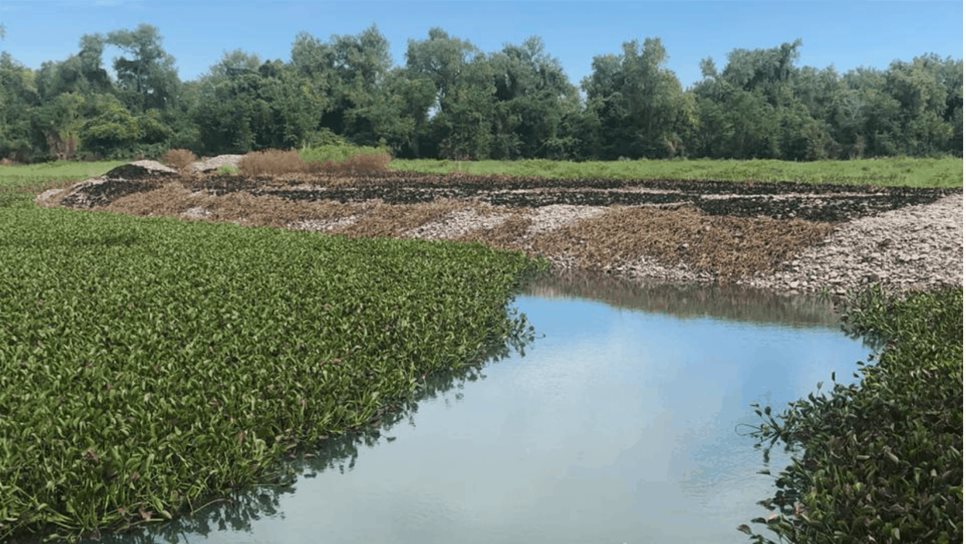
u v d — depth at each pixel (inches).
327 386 343.6
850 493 245.0
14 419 296.0
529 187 1234.6
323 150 1916.8
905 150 2684.5
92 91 4195.4
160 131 3282.5
